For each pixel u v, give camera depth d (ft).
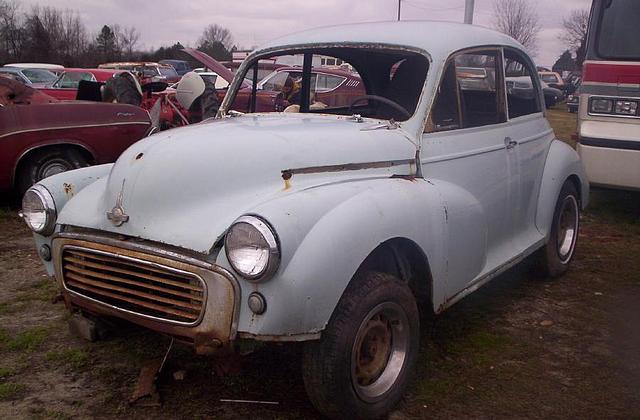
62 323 13.74
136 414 10.39
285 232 8.65
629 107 21.91
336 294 9.03
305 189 9.77
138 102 28.09
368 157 11.01
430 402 11.00
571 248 17.71
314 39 14.34
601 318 14.74
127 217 9.78
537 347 13.20
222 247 8.99
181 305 9.20
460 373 12.01
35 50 141.49
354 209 9.48
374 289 9.73
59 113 22.79
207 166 9.82
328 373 9.36
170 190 9.68
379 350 10.32
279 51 14.80
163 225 9.53
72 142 23.11
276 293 8.63
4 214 22.81
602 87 22.34
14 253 18.60
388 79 13.84
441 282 11.37
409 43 12.85
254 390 11.14
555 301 15.75
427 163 11.85
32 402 10.67
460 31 13.55
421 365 12.24
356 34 13.79
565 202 17.08
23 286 15.92
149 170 9.86
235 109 15.16
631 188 22.25
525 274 17.51
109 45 168.76
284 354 12.30
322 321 8.95
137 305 9.70
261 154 10.05
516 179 14.61
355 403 9.72
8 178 22.15
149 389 10.91
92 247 10.02
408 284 11.28
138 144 10.71
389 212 9.98
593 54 22.52
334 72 14.75
